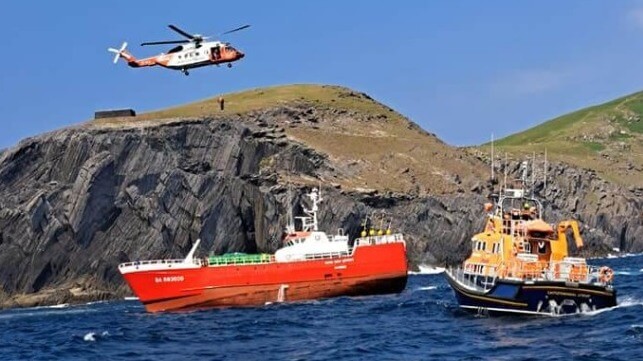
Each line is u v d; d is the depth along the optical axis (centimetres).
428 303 7469
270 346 5419
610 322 5344
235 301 8200
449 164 18838
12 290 12250
